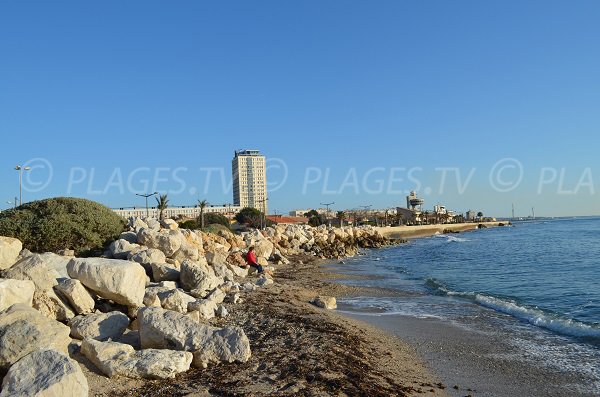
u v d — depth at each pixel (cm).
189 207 13675
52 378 618
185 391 741
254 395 738
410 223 17100
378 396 790
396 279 2800
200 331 896
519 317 1584
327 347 1047
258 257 3177
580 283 2509
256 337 1125
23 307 817
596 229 10919
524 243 6556
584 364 1061
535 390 898
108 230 2180
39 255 1178
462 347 1193
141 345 888
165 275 1596
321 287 2292
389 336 1289
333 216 16050
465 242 7650
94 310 1068
